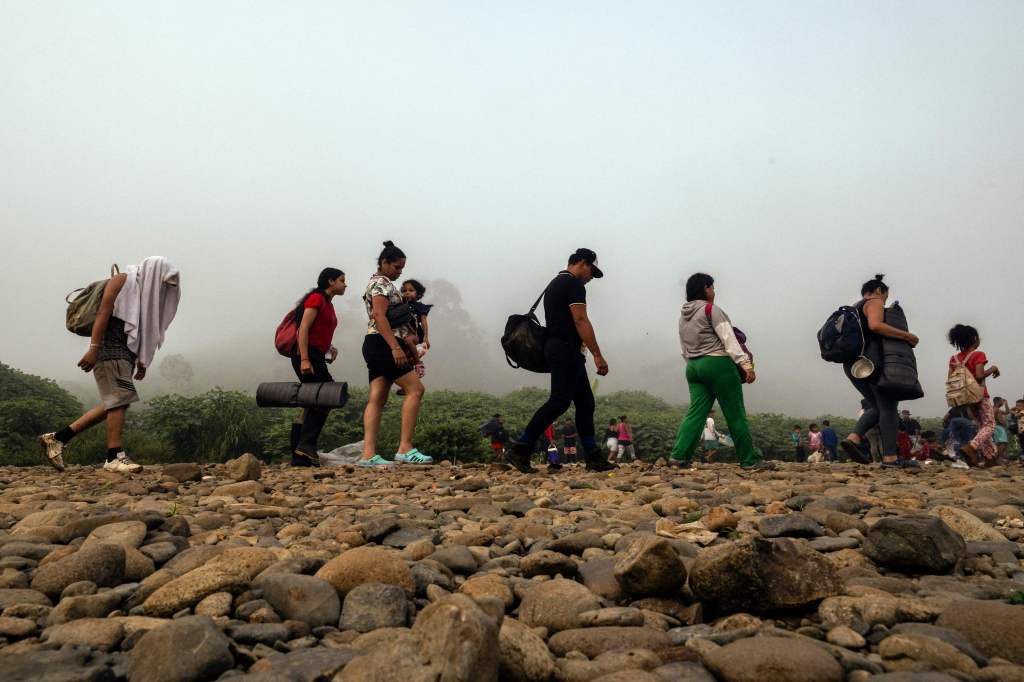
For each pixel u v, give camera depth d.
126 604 1.83
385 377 6.72
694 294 5.99
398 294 6.66
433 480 5.20
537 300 5.61
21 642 1.56
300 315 6.95
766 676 1.25
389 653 1.25
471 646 1.20
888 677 1.22
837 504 3.16
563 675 1.36
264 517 3.28
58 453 5.90
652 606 1.78
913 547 2.03
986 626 1.45
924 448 13.46
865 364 6.60
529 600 1.75
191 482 4.97
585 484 4.45
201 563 2.11
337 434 16.64
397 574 1.84
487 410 24.84
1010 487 4.27
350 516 3.23
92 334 5.43
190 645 1.36
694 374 5.87
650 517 3.07
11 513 3.26
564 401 5.38
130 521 2.52
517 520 3.12
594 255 5.54
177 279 5.79
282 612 1.71
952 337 8.23
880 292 6.66
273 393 6.70
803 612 1.68
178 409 15.75
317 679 1.29
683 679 1.28
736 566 1.68
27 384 17.66
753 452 5.75
